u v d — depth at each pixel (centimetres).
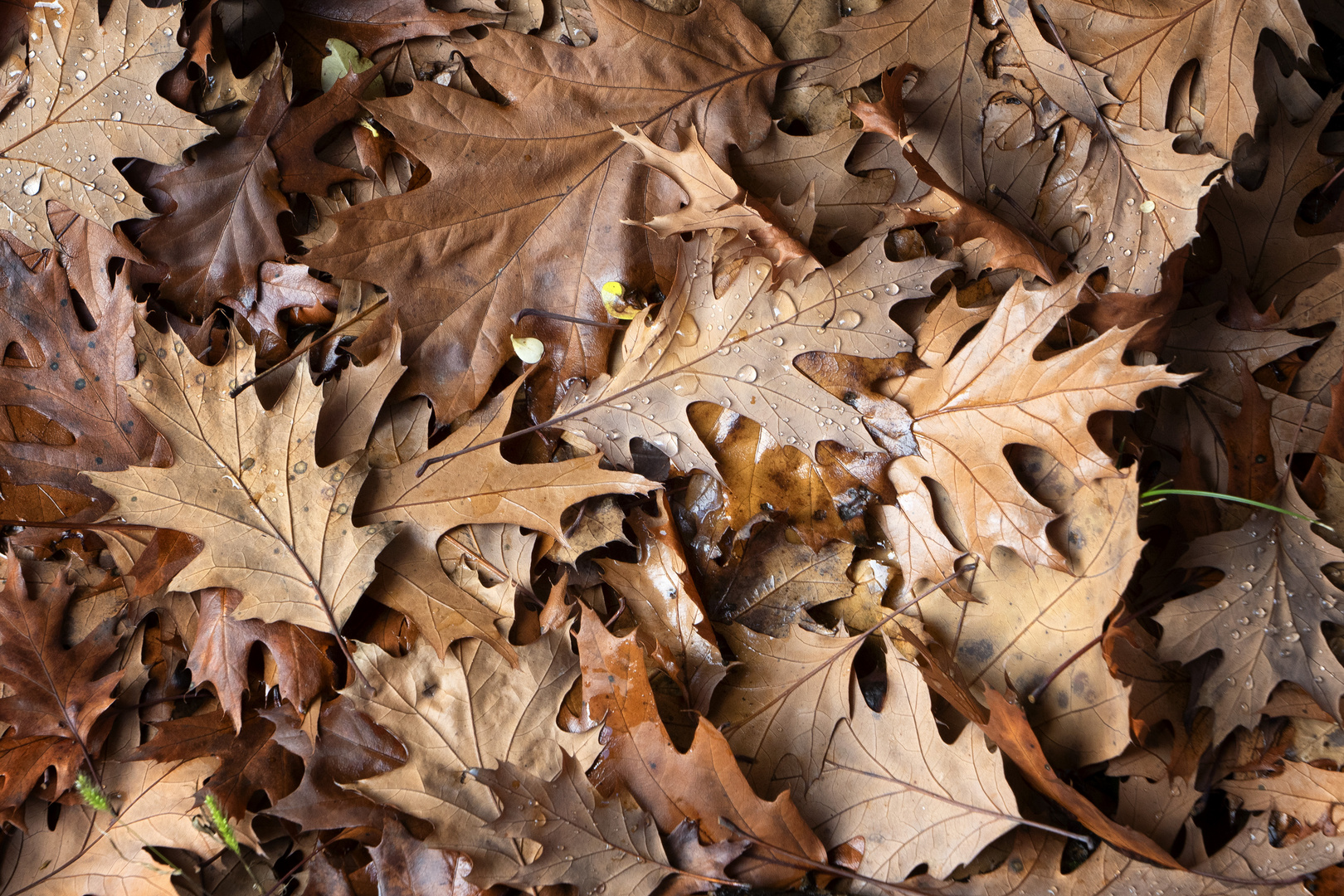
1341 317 143
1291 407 142
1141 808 140
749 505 143
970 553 141
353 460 141
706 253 141
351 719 141
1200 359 143
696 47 142
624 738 139
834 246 143
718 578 144
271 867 142
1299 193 144
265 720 142
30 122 142
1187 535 143
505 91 142
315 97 144
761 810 139
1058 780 137
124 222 143
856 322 141
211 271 143
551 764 140
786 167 143
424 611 141
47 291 143
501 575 142
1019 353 140
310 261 141
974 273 143
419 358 142
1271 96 144
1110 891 138
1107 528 140
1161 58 143
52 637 142
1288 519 141
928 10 143
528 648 141
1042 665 141
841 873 139
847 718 141
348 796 140
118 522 141
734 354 142
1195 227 142
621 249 143
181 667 144
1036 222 144
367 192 144
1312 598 141
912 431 142
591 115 142
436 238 142
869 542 143
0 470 142
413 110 141
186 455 140
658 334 142
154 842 141
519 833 137
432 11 143
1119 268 143
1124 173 143
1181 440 143
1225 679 141
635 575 143
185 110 142
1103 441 140
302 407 140
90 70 141
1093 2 142
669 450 142
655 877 138
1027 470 142
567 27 144
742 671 142
